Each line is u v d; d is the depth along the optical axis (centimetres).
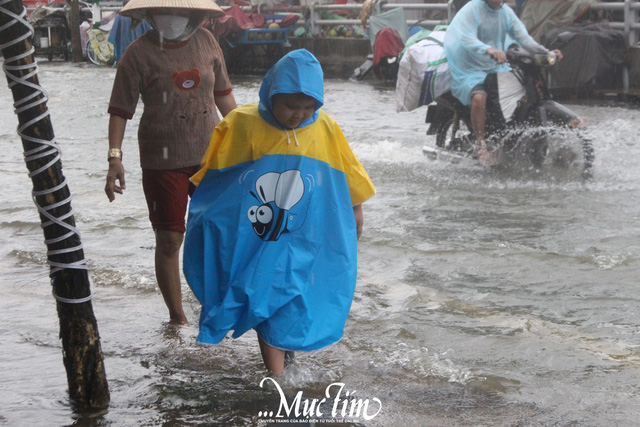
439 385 365
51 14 3097
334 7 2372
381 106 1567
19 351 405
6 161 1017
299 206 368
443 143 992
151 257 590
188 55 441
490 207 738
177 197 442
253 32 2364
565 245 602
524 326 440
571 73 1598
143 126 444
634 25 1634
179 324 451
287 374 374
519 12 1722
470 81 898
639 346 412
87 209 740
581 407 341
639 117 1320
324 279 373
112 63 2812
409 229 658
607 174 881
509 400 348
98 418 333
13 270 558
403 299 490
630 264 550
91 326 342
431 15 2141
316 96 354
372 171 920
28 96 326
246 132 370
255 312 355
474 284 520
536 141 882
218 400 350
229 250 368
